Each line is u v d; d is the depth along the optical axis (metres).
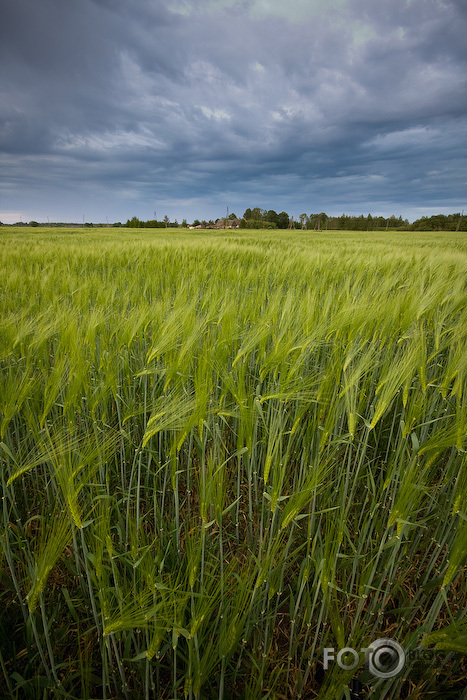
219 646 1.24
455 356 2.03
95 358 2.58
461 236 41.34
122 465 2.11
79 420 2.36
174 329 2.28
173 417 1.55
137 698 1.39
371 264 6.02
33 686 1.36
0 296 3.76
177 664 1.53
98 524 1.35
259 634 1.54
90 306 3.89
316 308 3.18
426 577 1.60
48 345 2.97
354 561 1.55
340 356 2.42
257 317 3.09
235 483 2.35
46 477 2.13
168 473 2.23
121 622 1.13
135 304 3.83
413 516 1.81
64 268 5.83
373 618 1.70
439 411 2.26
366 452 2.52
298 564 1.88
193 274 4.90
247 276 4.96
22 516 2.11
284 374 2.13
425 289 4.05
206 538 1.74
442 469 2.32
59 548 1.21
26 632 1.46
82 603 1.66
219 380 2.62
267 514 1.92
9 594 1.75
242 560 1.89
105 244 11.38
